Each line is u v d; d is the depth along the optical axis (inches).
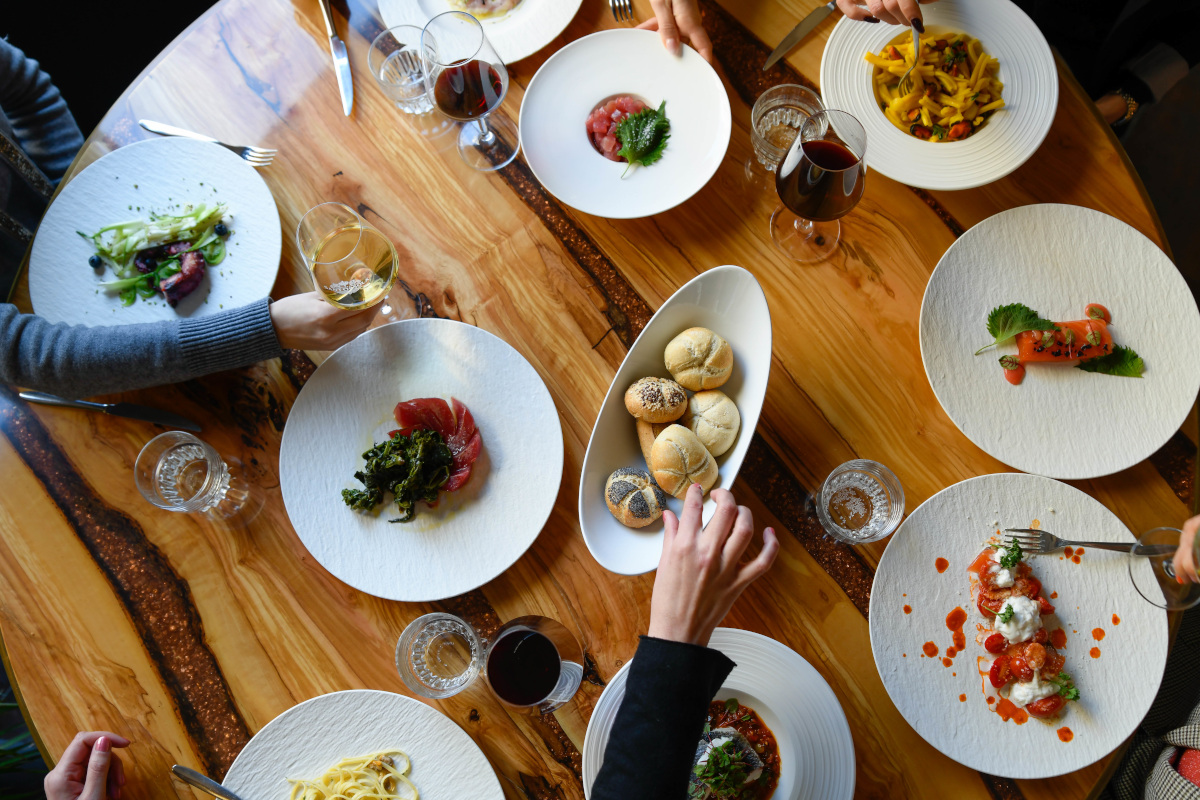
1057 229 49.7
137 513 49.9
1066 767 43.1
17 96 71.1
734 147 54.2
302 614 48.4
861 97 52.2
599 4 57.2
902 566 46.0
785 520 48.6
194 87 56.8
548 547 48.8
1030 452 47.3
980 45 51.4
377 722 45.3
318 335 49.5
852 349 50.9
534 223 53.6
